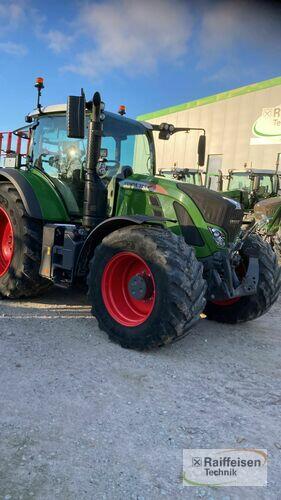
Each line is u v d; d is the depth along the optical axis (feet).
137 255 11.63
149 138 16.74
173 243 11.37
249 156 56.85
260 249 14.33
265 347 12.98
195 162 63.77
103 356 11.37
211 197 12.93
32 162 17.40
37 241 15.58
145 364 11.05
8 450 7.22
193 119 64.75
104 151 14.88
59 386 9.57
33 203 15.21
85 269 13.78
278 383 10.46
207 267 12.94
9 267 15.88
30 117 17.62
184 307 10.84
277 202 27.96
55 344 12.02
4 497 6.15
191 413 8.81
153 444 7.66
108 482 6.61
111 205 14.29
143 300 12.08
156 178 14.12
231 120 58.95
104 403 8.96
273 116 53.72
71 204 15.65
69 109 12.67
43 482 6.51
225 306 14.98
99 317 12.50
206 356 11.97
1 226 17.15
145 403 9.09
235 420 8.64
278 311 17.47
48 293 17.88
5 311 15.01
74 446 7.44
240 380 10.53
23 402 8.79
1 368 10.27
